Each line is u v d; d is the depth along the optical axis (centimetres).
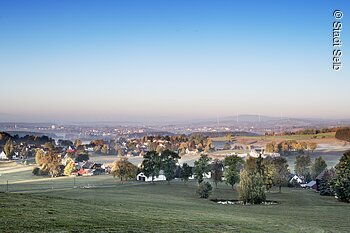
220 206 7200
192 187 12281
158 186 12481
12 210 3491
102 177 17475
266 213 6062
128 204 5225
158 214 4281
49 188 12188
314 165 17275
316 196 10381
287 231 3953
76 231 2895
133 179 15650
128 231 3056
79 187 12425
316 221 5103
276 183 11781
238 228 3762
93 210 4022
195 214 4681
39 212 3516
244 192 8469
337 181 9031
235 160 11944
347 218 5644
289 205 8031
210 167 13088
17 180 17612
